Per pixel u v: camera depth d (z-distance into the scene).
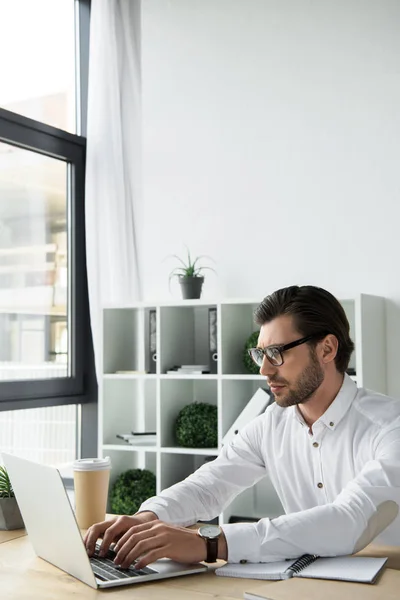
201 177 3.67
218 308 3.18
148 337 3.46
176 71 3.77
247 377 3.11
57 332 3.80
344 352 1.83
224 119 3.63
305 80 3.45
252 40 3.59
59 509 1.41
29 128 3.63
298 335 1.75
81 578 1.41
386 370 3.19
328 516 1.52
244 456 2.02
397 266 3.19
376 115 3.28
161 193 3.76
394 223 3.21
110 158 3.79
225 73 3.65
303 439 1.93
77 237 3.89
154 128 3.80
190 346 3.57
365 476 1.60
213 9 3.70
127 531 1.52
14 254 3.57
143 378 3.47
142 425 3.70
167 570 1.45
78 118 4.00
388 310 3.19
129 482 3.43
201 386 3.59
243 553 1.50
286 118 3.48
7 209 3.55
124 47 3.88
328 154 3.37
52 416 3.76
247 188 3.55
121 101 3.85
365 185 3.28
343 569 1.39
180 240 3.70
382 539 1.75
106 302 3.75
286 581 1.33
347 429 1.84
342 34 3.38
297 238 3.42
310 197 3.40
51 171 3.81
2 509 1.86
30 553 1.64
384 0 3.29
